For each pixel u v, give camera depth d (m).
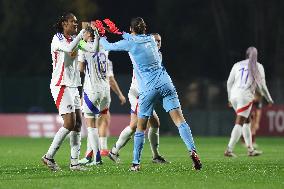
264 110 98.56
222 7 132.25
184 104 106.12
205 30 134.62
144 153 55.75
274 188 29.66
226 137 99.56
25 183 31.16
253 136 67.00
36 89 106.56
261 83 52.62
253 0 129.88
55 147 37.16
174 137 97.56
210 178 32.88
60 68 36.88
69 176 33.91
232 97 52.22
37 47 127.88
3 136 98.06
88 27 38.84
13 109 106.75
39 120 98.69
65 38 37.06
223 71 133.50
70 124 36.91
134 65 36.50
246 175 34.41
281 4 128.88
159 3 135.38
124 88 103.31
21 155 53.72
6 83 106.94
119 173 35.25
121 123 97.94
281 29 127.88
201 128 105.44
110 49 36.66
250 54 52.72
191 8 134.75
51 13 128.38
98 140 42.28
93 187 29.55
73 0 128.38
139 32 36.56
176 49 135.25
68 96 36.84
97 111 43.19
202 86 105.94
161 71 36.31
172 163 43.53
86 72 43.56
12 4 127.69
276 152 60.16
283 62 126.38
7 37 127.06
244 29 131.38
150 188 29.17
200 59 134.75
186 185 30.23
